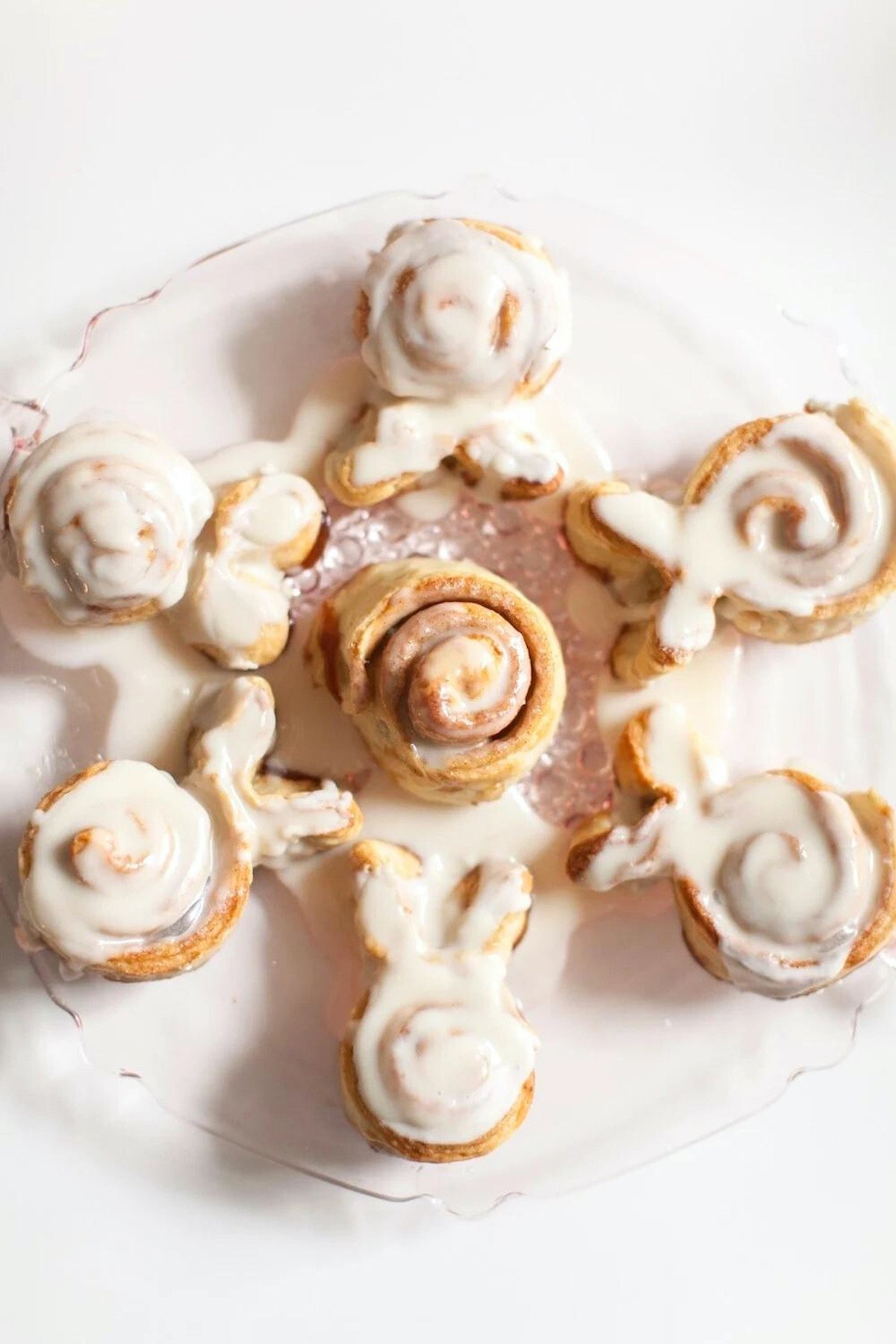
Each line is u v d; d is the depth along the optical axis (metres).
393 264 0.76
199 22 0.83
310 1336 0.81
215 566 0.76
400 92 0.83
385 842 0.78
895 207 0.86
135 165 0.82
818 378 0.81
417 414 0.77
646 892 0.79
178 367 0.78
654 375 0.80
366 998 0.76
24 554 0.75
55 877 0.74
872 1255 0.84
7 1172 0.80
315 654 0.78
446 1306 0.82
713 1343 0.83
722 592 0.77
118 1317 0.80
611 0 0.85
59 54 0.82
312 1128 0.78
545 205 0.80
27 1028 0.80
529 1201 0.82
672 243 0.80
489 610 0.75
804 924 0.77
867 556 0.77
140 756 0.77
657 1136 0.79
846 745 0.81
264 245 0.78
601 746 0.79
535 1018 0.79
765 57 0.85
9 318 0.81
